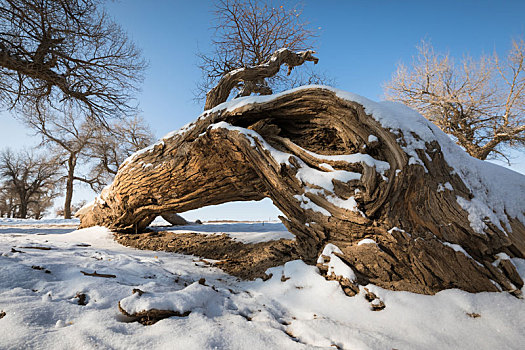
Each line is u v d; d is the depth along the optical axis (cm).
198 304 293
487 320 284
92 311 258
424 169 391
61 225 1341
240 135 511
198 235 811
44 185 3147
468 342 257
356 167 430
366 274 369
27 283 301
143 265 443
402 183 389
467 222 361
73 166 2559
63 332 217
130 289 316
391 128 422
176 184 698
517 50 1631
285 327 284
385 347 244
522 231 373
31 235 757
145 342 218
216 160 602
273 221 1316
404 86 1989
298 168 464
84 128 2425
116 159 2650
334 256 397
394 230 374
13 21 1005
